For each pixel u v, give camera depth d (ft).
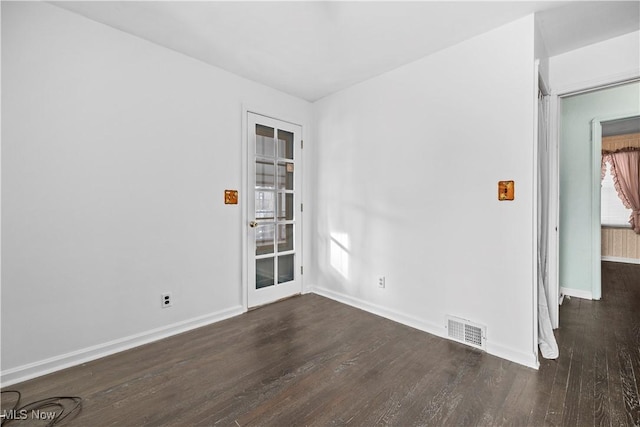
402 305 9.07
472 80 7.43
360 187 10.29
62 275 6.53
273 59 8.71
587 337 7.86
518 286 6.72
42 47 6.22
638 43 7.11
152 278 7.91
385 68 9.20
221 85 9.34
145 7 6.40
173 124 8.27
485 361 6.75
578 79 8.01
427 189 8.38
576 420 4.82
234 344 7.68
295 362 6.76
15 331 5.99
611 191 18.17
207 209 9.05
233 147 9.69
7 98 5.84
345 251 10.88
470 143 7.47
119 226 7.32
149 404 5.34
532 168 6.47
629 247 17.46
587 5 6.20
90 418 4.98
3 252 5.85
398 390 5.70
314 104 12.14
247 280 10.12
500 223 6.98
